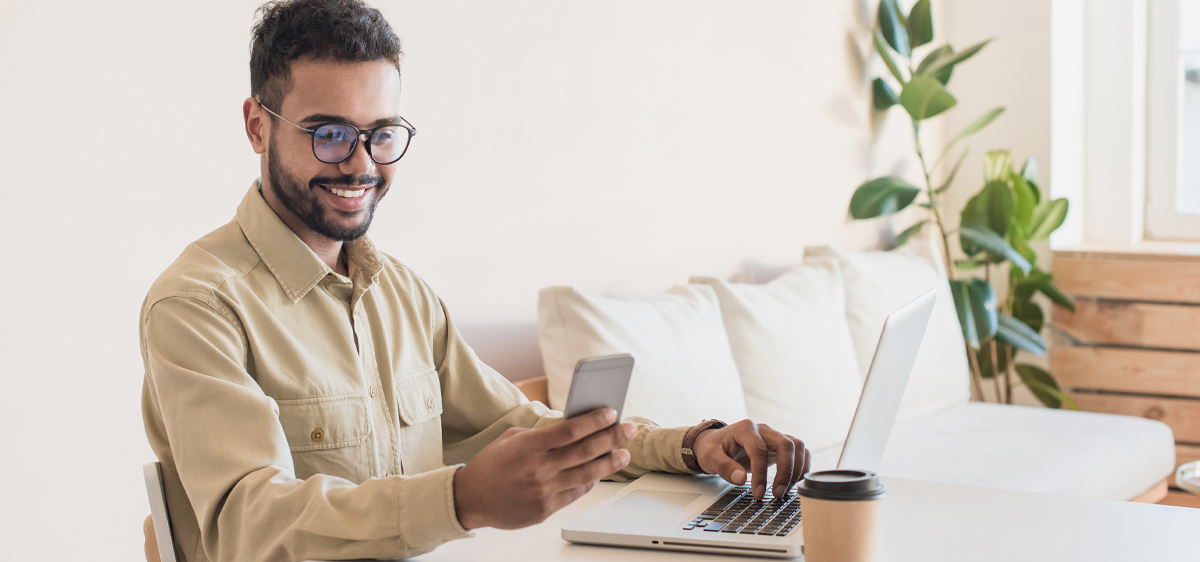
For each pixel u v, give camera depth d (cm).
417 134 178
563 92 211
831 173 308
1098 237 376
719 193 259
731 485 117
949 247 377
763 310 228
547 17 205
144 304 108
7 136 128
